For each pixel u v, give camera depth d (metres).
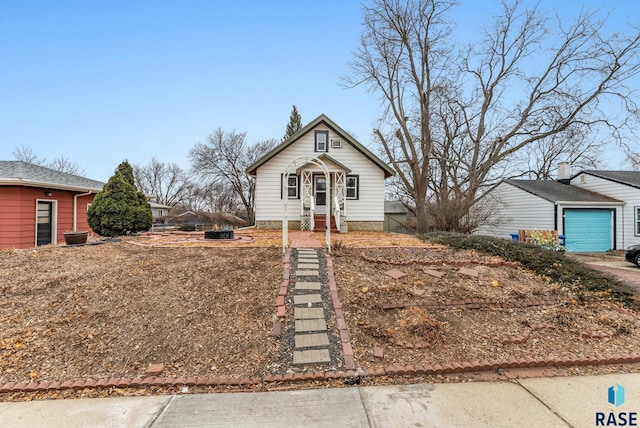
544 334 4.09
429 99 16.66
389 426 2.49
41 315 4.22
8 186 10.16
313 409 2.72
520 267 6.39
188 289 4.88
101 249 7.43
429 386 3.10
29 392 2.99
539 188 16.28
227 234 9.51
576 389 3.07
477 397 2.91
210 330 3.93
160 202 43.97
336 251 7.07
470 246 7.91
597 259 12.29
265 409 2.73
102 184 14.84
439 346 3.74
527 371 3.40
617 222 14.70
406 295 4.83
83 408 2.76
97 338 3.79
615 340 4.02
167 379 3.16
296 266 5.86
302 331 3.92
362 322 4.11
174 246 7.75
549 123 15.81
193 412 2.69
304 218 13.05
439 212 16.19
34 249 7.60
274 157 13.55
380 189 13.73
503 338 3.92
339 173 13.27
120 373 3.25
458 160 17.88
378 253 7.07
